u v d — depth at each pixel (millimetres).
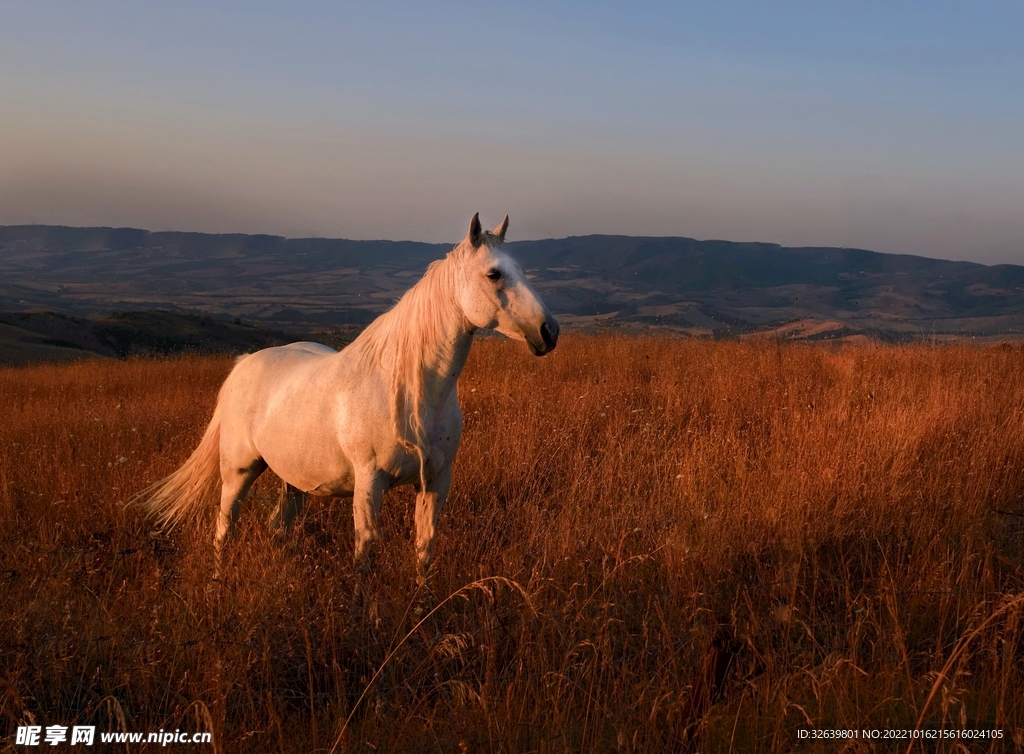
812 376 10719
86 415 9070
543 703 2986
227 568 4066
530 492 5973
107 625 3455
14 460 6809
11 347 38000
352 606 3613
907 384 9141
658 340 14641
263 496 5781
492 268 3951
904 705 2926
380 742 2889
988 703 2955
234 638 3311
